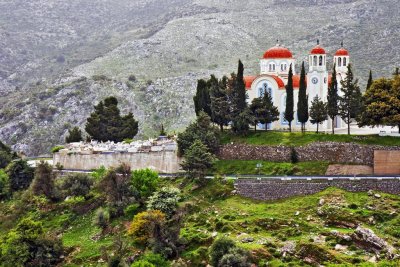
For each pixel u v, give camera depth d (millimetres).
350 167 127938
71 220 132125
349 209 110750
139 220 113875
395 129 148875
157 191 124562
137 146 152125
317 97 146250
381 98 133125
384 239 98938
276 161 137375
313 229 106812
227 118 150625
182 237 109938
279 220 110875
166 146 147625
